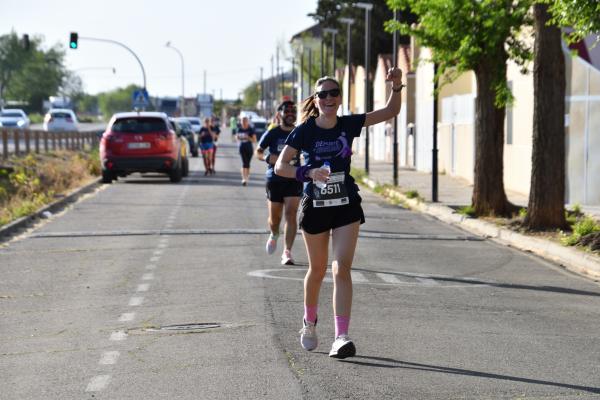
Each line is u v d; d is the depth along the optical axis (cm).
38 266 3114
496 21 4519
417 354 1850
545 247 3553
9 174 6450
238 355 1841
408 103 10631
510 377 1675
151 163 7119
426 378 1667
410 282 2759
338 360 1798
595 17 3056
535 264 3200
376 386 1612
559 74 3912
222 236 3884
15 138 8238
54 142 9994
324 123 1798
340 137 1795
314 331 1856
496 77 4697
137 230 4106
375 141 12850
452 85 8425
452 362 1784
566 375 1692
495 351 1878
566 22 3166
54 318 2261
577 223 3772
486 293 2586
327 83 1783
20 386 1652
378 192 6669
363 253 3406
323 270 1845
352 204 1805
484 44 4641
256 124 15550
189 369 1738
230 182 7431
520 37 5650
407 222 4591
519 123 6244
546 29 3900
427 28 4762
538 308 2364
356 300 2452
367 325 2130
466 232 4197
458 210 4925
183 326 2125
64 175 7425
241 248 3512
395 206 5544
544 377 1678
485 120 4725
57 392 1609
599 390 1593
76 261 3216
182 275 2880
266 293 2538
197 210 5019
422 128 9319
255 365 1761
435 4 4600
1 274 2955
